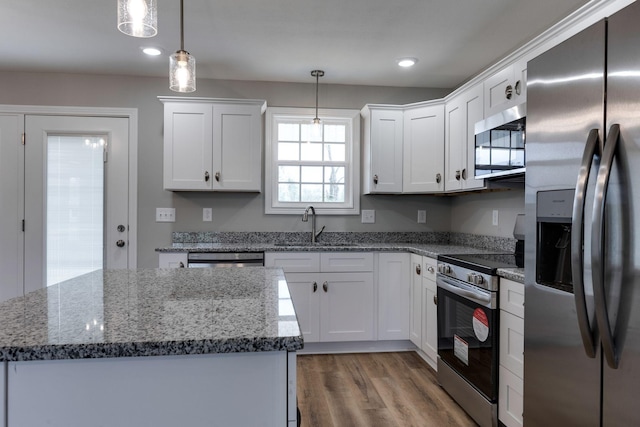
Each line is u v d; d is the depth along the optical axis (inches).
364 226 142.8
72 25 96.7
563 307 53.7
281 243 135.6
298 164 143.1
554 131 55.1
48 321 36.7
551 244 59.1
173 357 32.1
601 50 46.9
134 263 132.8
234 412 32.6
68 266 131.1
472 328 81.7
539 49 76.4
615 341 44.6
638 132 42.1
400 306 121.3
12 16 92.2
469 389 81.9
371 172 130.0
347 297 119.1
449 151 119.9
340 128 143.9
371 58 117.0
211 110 123.6
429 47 108.9
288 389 32.9
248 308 41.8
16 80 128.3
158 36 102.4
